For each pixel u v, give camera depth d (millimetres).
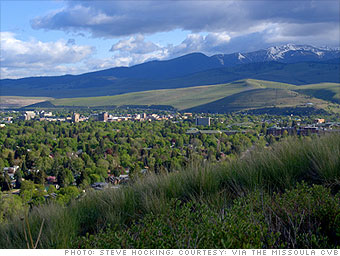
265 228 2625
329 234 2955
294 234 2912
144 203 4352
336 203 3215
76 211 4477
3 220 4578
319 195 3424
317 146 5129
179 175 5035
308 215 3176
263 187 4238
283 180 4535
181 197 4559
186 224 2764
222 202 4039
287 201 3336
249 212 2924
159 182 4934
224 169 5070
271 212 3311
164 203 4137
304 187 3641
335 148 5074
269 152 5336
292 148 5344
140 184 5082
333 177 4352
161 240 2551
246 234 2557
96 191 5285
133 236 2988
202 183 4535
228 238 2344
